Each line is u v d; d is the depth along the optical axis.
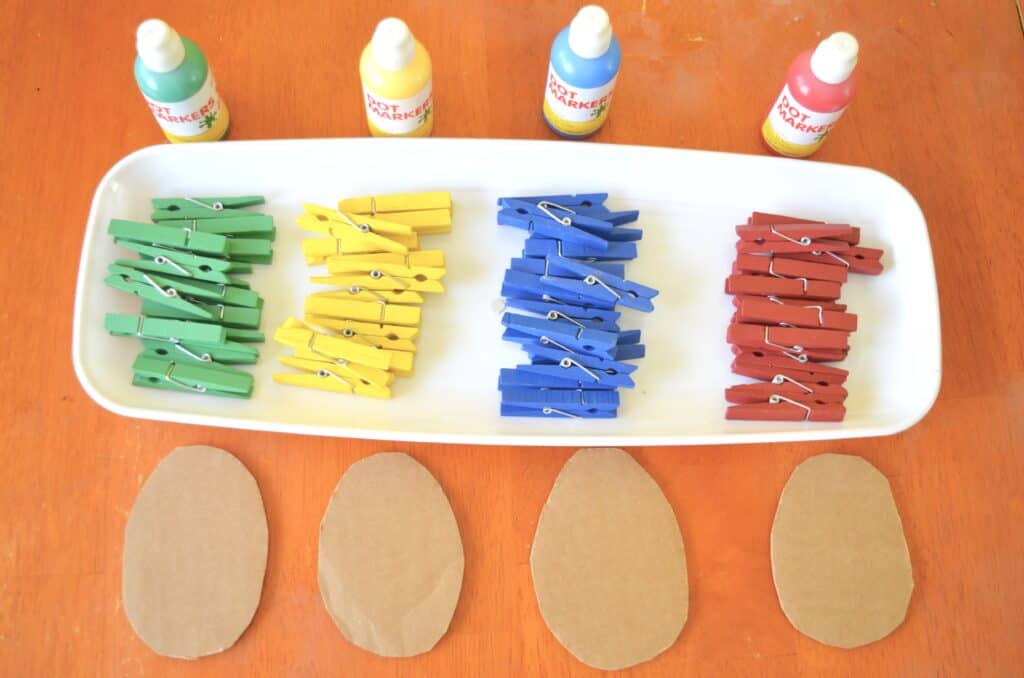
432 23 0.95
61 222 0.88
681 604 0.81
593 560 0.82
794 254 0.89
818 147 0.92
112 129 0.91
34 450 0.82
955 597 0.84
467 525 0.83
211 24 0.94
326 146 0.87
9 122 0.89
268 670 0.78
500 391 0.85
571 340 0.83
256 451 0.83
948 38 0.99
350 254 0.86
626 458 0.85
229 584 0.79
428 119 0.88
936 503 0.86
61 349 0.84
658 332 0.89
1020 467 0.88
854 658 0.82
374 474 0.83
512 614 0.81
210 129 0.87
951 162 0.96
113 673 0.78
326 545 0.81
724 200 0.93
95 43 0.92
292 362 0.83
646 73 0.96
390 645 0.79
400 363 0.83
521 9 0.96
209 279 0.84
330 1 0.95
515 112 0.94
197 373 0.81
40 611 0.78
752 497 0.85
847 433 0.82
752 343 0.86
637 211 0.89
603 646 0.80
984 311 0.92
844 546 0.84
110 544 0.80
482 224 0.90
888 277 0.92
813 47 0.98
